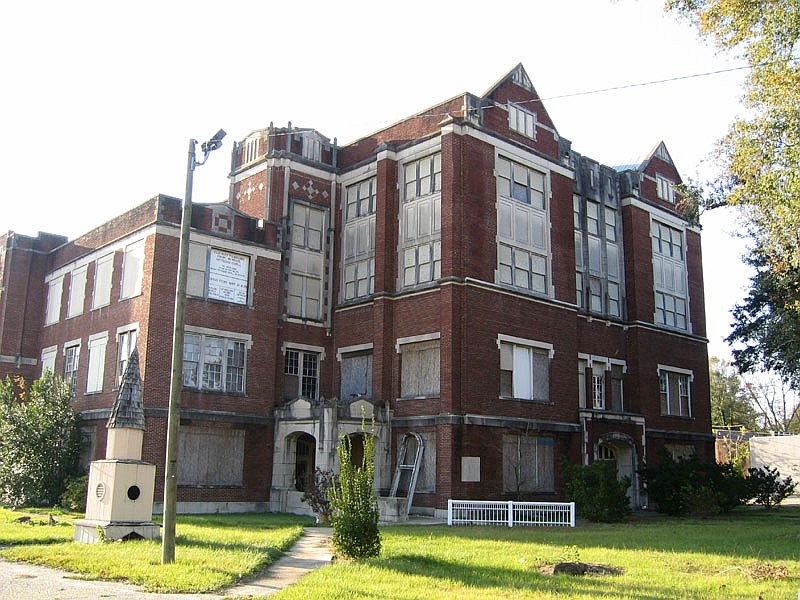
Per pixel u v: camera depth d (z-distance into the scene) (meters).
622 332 39.47
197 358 30.05
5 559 15.14
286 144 35.28
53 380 32.34
